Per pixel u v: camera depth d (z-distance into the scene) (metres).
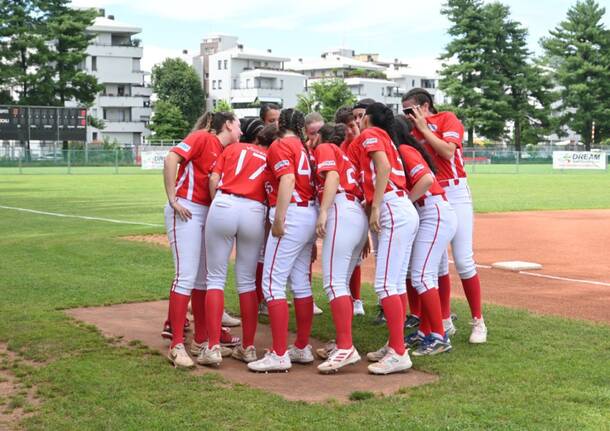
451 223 6.09
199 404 4.80
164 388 5.16
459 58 71.19
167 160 5.86
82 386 5.17
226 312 7.67
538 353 6.02
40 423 4.49
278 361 5.70
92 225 16.92
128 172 48.38
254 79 96.81
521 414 4.55
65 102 70.31
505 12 70.25
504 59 70.25
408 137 5.91
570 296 8.84
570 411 4.62
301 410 4.69
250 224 5.80
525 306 8.23
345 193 5.71
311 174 5.71
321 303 8.34
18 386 5.25
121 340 6.57
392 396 4.98
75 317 7.46
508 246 13.62
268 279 5.75
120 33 86.00
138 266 10.62
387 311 5.66
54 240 13.41
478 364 5.72
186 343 6.75
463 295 8.90
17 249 12.24
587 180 40.06
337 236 5.66
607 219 18.64
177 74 90.75
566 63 71.88
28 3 62.91
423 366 5.73
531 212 20.62
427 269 6.11
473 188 32.59
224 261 5.86
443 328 6.14
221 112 6.09
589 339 6.49
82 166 54.34
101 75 84.06
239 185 5.80
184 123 80.81
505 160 62.31
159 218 18.78
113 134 85.56
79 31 65.19
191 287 5.95
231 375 5.63
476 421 4.45
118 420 4.51
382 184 5.55
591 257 12.22
